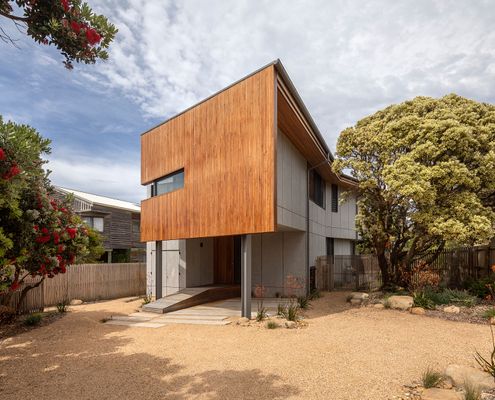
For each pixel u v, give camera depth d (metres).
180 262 14.12
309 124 11.97
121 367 5.60
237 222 9.36
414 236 11.57
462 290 11.29
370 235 12.77
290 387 4.55
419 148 10.30
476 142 10.31
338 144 12.97
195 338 7.36
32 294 11.42
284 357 5.81
